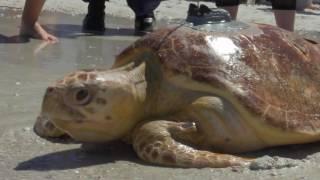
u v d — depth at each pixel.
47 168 1.97
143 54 2.12
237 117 2.03
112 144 2.19
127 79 2.02
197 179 1.87
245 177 1.89
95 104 1.97
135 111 2.04
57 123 2.00
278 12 3.58
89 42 4.50
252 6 8.05
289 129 2.06
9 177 1.89
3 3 6.90
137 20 5.21
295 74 2.19
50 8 6.74
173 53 2.06
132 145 2.12
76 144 2.22
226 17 2.25
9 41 4.34
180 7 7.45
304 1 7.38
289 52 2.23
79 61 3.71
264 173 1.93
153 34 2.16
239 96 2.02
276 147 2.15
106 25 5.62
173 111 2.06
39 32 4.54
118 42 4.57
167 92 2.05
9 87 2.98
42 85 3.04
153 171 1.94
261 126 2.03
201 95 2.03
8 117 2.52
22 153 2.11
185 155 1.97
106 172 1.93
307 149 2.18
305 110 2.14
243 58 2.10
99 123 2.00
